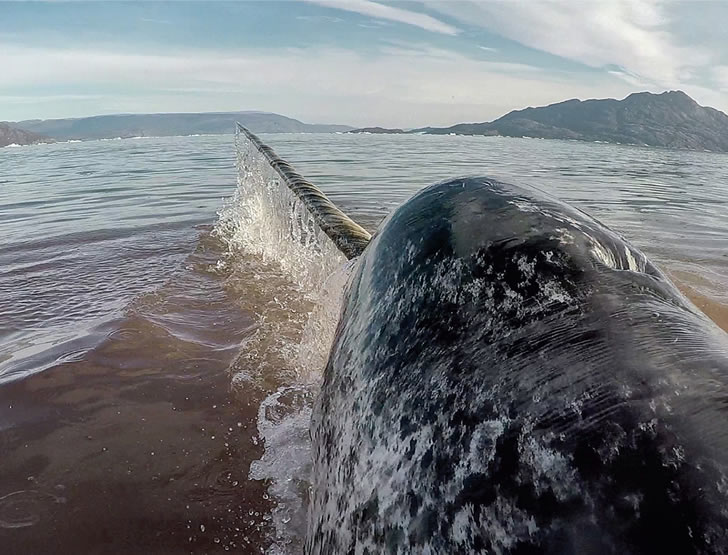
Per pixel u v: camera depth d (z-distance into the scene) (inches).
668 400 30.7
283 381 122.0
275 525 80.7
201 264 214.7
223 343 142.0
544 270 43.5
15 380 119.7
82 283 197.3
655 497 27.0
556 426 32.1
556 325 38.9
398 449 40.7
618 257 48.7
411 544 35.6
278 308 165.5
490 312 42.8
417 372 43.6
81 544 77.0
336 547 44.9
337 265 122.1
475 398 37.3
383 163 706.2
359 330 56.6
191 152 1016.9
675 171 785.6
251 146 304.2
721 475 26.5
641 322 37.3
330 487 50.6
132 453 96.4
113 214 337.7
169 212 337.4
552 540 28.7
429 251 51.8
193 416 108.4
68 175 618.8
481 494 32.8
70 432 102.2
